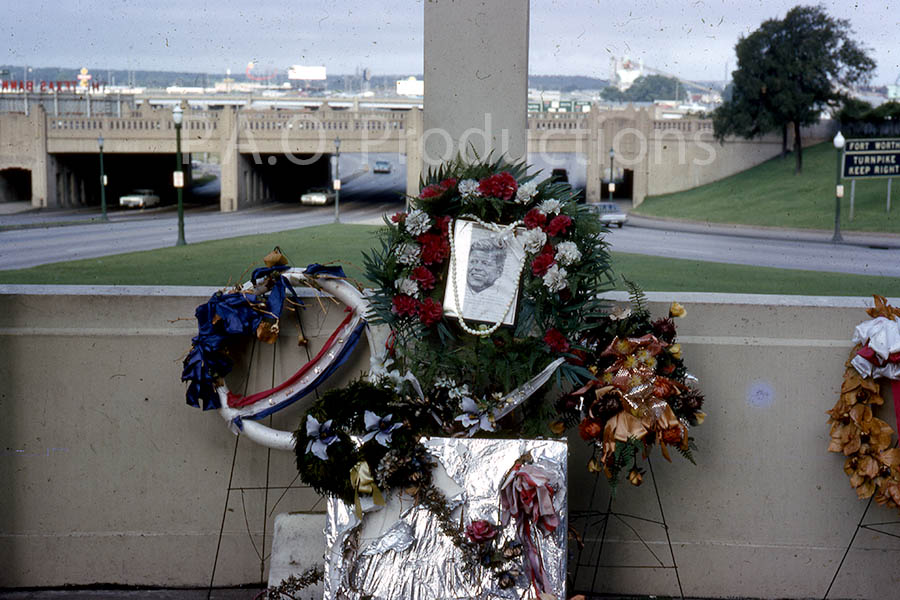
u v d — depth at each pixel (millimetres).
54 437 3393
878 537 3389
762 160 45625
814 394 3352
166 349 3357
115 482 3418
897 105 42781
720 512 3406
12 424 3381
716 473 3387
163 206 52875
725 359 3344
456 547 2660
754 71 43031
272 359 3324
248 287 3211
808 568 3410
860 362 3143
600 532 3408
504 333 2961
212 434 3398
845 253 28297
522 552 2645
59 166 51156
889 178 35469
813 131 45812
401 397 2889
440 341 3031
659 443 2959
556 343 2922
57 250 28375
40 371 3365
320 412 2793
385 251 3135
